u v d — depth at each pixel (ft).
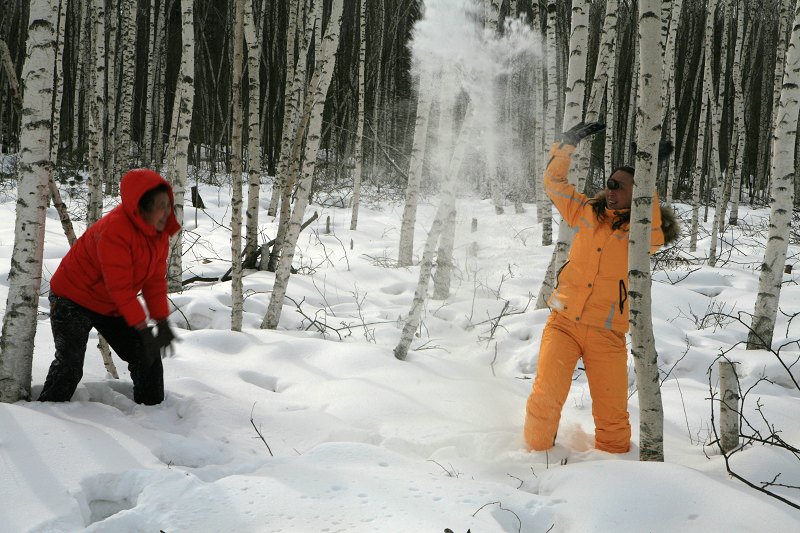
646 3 9.68
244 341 17.52
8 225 34.47
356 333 20.03
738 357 17.71
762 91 71.41
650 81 9.73
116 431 10.53
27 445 9.45
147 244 11.45
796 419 13.29
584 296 11.48
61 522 7.94
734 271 32.27
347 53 74.59
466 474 10.15
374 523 7.89
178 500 8.36
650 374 10.25
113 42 42.91
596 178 72.79
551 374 11.49
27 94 11.52
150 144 62.80
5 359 11.50
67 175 54.44
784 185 18.22
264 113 70.64
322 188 61.26
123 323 12.13
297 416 12.43
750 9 67.21
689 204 66.59
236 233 18.52
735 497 8.45
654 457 10.33
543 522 8.46
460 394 14.20
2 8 54.03
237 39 18.28
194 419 11.94
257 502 8.40
